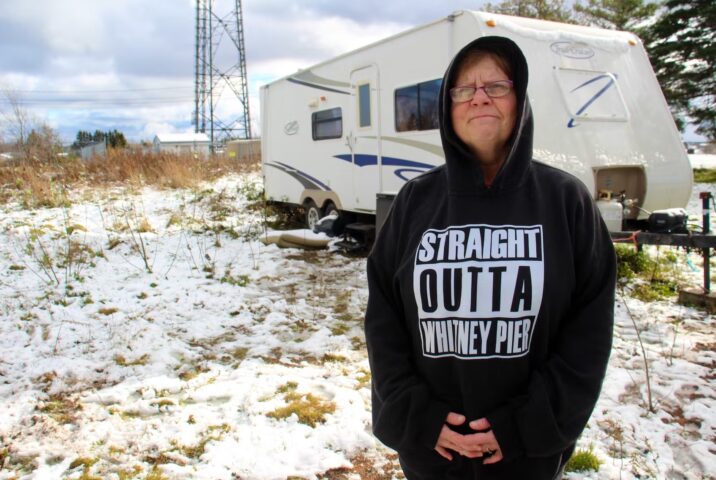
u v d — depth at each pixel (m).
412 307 1.65
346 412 3.48
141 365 4.26
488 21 5.75
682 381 3.79
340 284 6.47
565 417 1.51
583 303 1.62
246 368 4.20
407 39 6.60
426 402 1.61
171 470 2.95
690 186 6.27
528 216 1.56
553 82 5.77
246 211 11.08
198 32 44.34
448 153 1.62
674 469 2.91
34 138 17.50
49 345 4.61
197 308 5.60
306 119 8.88
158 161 15.78
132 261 7.30
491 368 1.55
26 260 7.21
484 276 1.54
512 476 1.59
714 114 15.30
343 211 8.38
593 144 5.80
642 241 5.34
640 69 6.34
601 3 17.64
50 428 3.35
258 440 3.22
